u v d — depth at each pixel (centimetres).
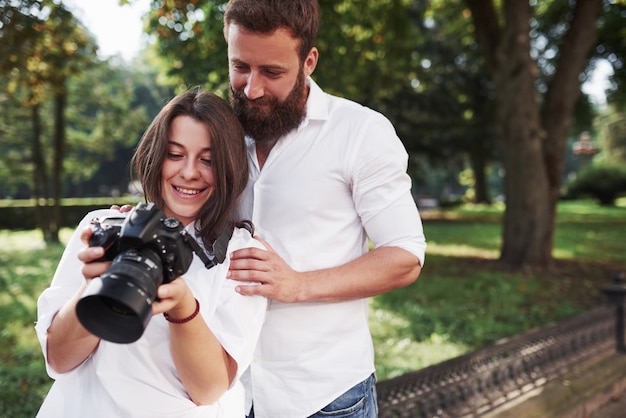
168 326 137
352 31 1141
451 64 2255
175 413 140
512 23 973
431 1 1461
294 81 171
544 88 1858
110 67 1773
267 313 179
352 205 184
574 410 409
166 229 119
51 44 890
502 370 397
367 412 186
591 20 1009
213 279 147
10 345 510
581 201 4234
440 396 338
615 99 1534
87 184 4247
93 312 107
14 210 2308
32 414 356
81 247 144
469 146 2434
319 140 178
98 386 140
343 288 171
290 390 177
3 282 844
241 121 178
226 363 139
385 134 181
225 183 151
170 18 763
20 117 1702
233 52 168
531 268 995
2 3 684
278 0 162
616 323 559
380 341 559
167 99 174
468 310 692
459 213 2669
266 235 181
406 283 182
